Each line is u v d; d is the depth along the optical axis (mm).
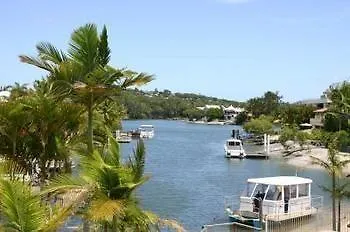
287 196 34562
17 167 15156
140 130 153250
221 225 32781
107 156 14414
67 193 11859
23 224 9711
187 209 41844
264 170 73688
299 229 32812
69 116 19469
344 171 57219
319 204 37750
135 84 16750
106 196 13188
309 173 69625
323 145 89812
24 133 19594
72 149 19219
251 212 33625
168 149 113625
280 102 194375
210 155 98875
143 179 14133
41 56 16812
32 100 19375
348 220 34688
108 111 38219
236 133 128875
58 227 10242
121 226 14273
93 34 16984
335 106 96438
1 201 10039
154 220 14344
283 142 96062
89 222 15023
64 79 16688
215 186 56500
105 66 16797
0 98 22328
